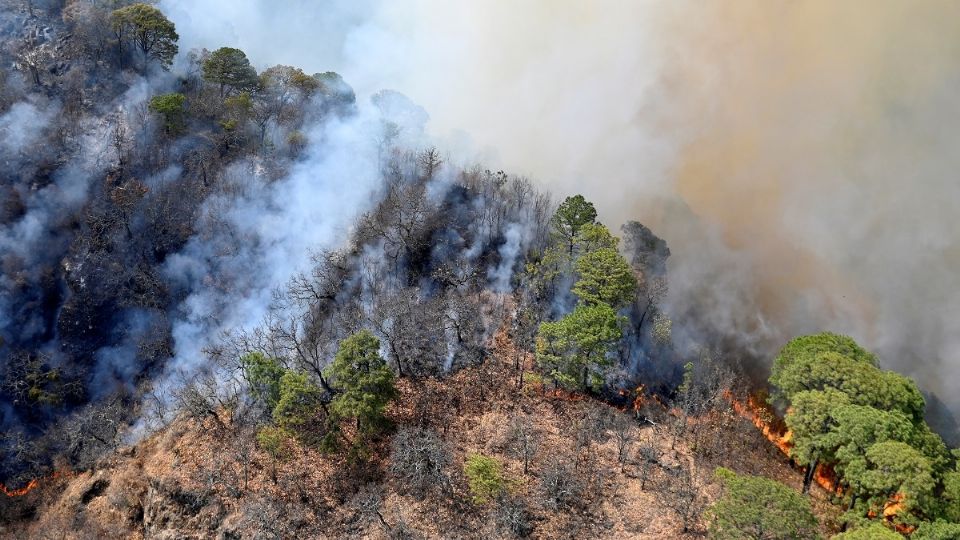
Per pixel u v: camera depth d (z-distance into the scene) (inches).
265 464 3341.5
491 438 3457.2
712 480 3280.0
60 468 3951.8
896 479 2792.8
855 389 3284.9
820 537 2586.1
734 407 4030.5
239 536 3063.5
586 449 3420.3
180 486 3275.1
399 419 3531.0
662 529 3011.8
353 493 3196.4
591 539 2987.2
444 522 3063.5
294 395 3142.2
